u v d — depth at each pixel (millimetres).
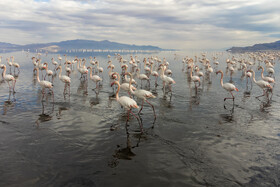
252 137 10352
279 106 16031
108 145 9336
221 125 11977
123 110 14680
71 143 9445
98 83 25422
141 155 8500
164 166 7695
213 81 28156
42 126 11320
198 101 17375
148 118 13102
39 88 21344
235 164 7875
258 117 13398
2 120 12039
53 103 15867
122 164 7797
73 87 22453
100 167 7555
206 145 9438
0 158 8016
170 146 9320
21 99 16797
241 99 18188
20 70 36125
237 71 40844
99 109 14734
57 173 7145
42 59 63625
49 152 8586
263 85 18453
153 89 22391
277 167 7688
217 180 6887
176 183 6695
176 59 77875
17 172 7141
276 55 87375
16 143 9305
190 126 11789
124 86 16547
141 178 6934
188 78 30641
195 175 7152
